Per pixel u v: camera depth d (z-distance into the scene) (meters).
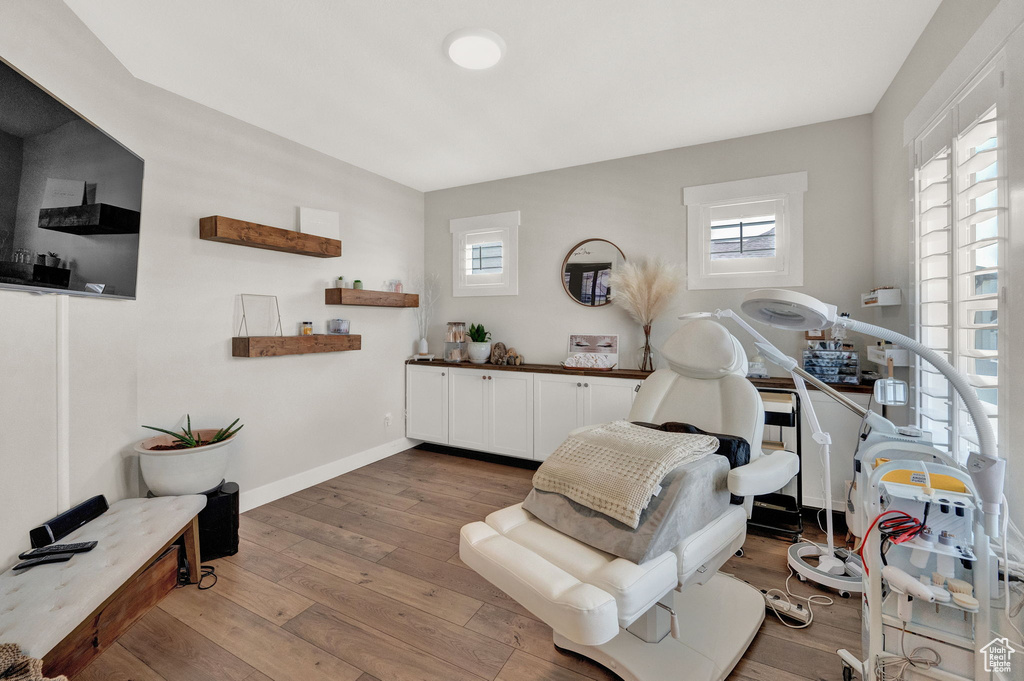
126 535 1.72
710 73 2.30
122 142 2.17
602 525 1.43
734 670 1.51
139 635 1.69
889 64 2.22
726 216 3.12
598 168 3.55
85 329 1.92
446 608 1.87
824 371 2.62
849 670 1.45
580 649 1.55
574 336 3.67
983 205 1.56
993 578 1.19
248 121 2.83
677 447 1.54
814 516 2.73
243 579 2.06
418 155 3.42
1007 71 1.28
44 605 1.30
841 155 2.80
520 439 3.62
